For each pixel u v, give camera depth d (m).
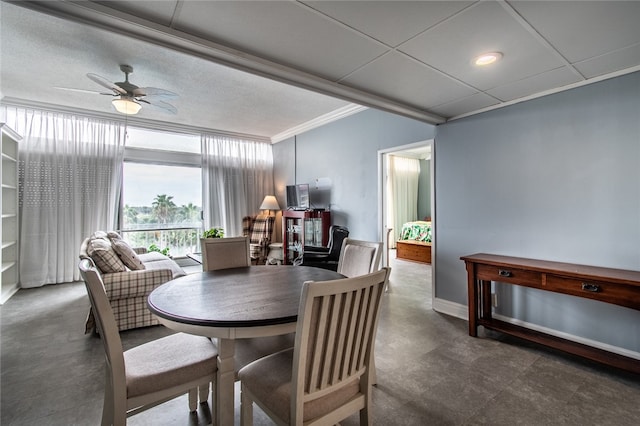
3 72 3.42
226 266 2.49
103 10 1.43
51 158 4.55
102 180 4.91
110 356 1.21
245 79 3.59
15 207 4.29
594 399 1.84
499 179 2.91
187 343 1.59
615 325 2.29
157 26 1.58
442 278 3.40
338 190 4.84
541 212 2.65
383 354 2.41
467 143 3.15
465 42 1.80
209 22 1.59
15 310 3.41
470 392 1.91
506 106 2.84
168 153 5.87
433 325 3.00
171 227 5.96
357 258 2.36
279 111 4.81
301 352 1.07
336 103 4.43
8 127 3.77
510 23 1.61
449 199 3.33
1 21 2.47
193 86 3.79
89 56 3.04
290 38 1.75
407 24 1.62
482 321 2.75
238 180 6.30
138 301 2.90
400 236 7.59
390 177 8.10
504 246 2.89
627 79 2.21
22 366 2.22
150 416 1.71
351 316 1.17
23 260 4.33
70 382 2.02
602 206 2.33
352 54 1.93
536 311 2.69
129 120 5.16
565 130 2.50
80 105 4.57
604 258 2.33
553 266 2.35
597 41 1.80
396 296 3.96
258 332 1.29
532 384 2.00
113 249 3.06
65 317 3.20
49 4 1.36
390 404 1.79
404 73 2.20
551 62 2.06
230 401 1.43
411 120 3.72
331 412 1.21
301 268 2.36
